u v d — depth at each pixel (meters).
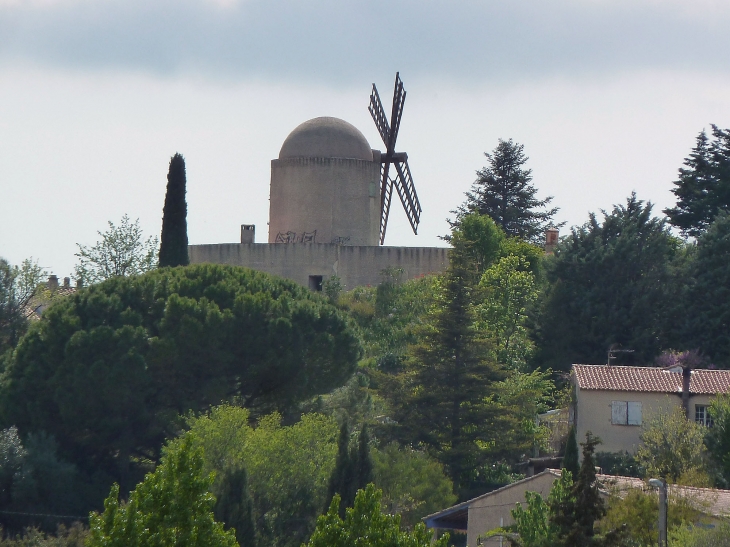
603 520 130.62
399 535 95.62
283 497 174.00
